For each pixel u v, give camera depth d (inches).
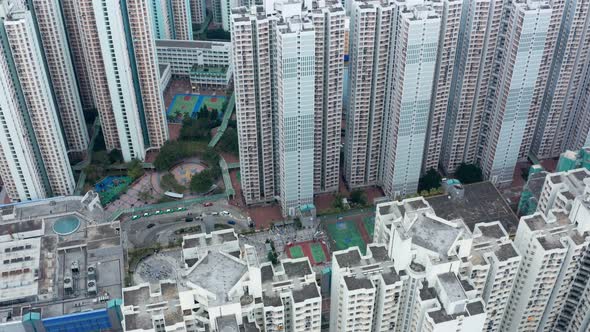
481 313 7519.7
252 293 7539.4
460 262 7741.1
